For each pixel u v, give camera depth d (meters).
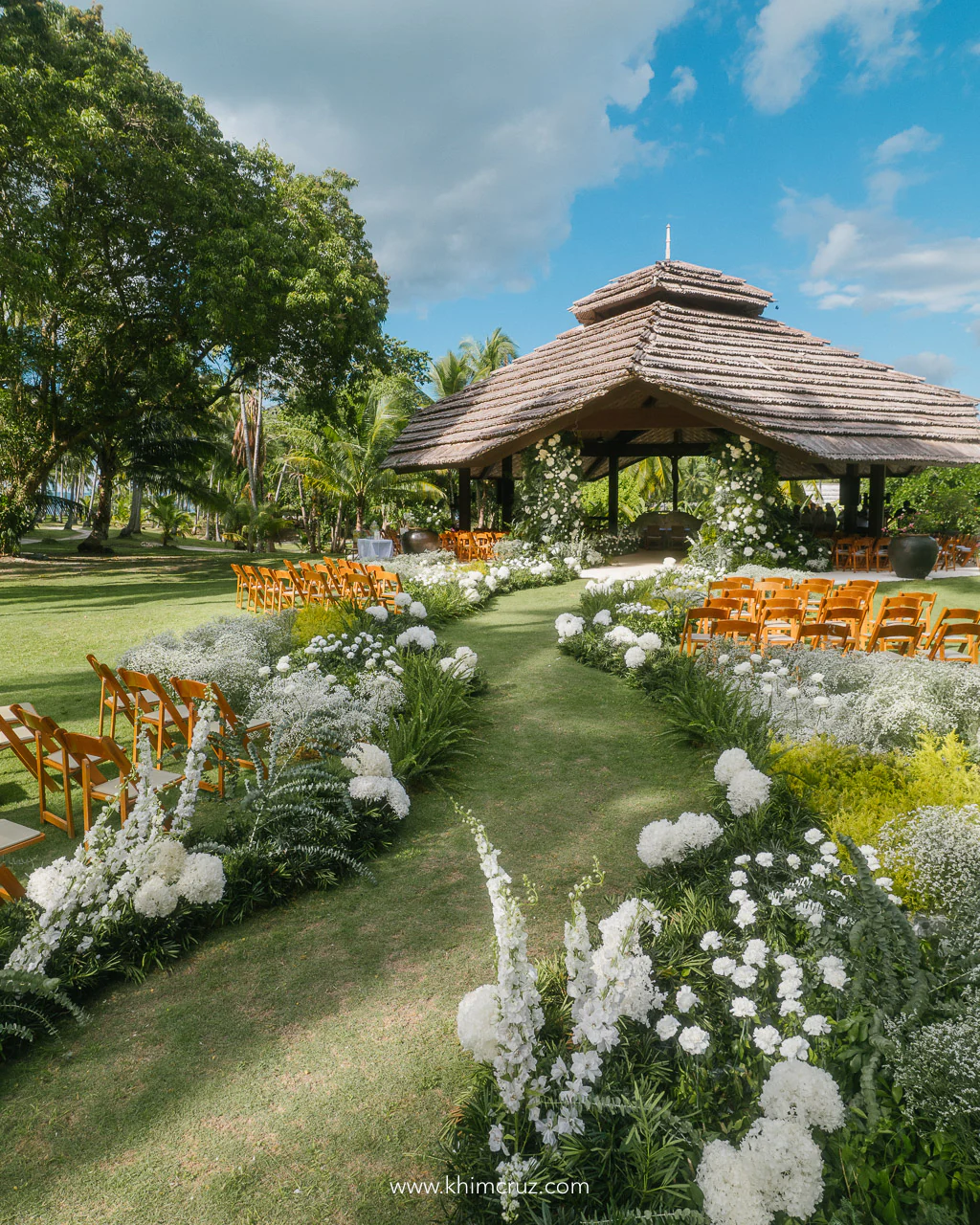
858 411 17.19
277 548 39.44
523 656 9.08
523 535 18.75
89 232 20.42
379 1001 3.25
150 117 19.16
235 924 3.87
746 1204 1.92
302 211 21.61
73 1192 2.41
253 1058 2.95
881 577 14.58
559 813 4.99
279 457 41.84
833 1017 2.57
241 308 19.23
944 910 3.06
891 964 2.53
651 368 15.49
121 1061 2.96
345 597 10.41
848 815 3.80
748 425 14.70
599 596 11.12
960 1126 1.98
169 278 21.64
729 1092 2.46
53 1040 3.08
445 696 6.45
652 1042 2.71
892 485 21.25
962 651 8.26
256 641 8.07
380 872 4.34
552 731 6.50
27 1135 2.63
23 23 18.27
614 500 23.73
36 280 18.61
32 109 17.53
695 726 5.95
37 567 21.44
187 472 32.09
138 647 7.23
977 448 17.86
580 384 17.20
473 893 4.08
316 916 3.93
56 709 7.18
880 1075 2.25
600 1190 2.21
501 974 2.32
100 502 27.14
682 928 3.34
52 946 3.20
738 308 21.06
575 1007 2.47
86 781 4.41
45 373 21.97
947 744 4.48
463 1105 2.58
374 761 4.74
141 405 24.22
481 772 5.69
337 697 6.00
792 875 3.43
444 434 21.28
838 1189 2.03
